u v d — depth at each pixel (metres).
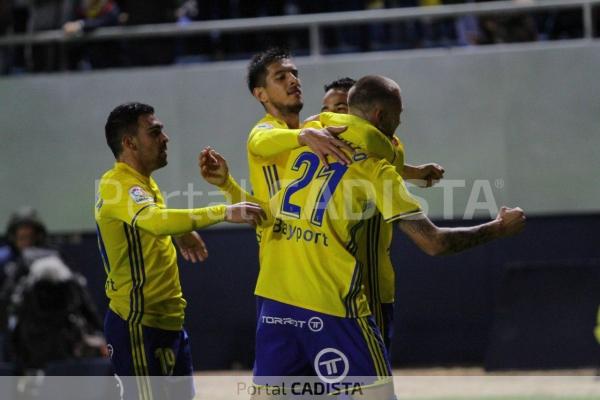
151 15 35.59
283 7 37.56
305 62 34.47
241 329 34.41
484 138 34.16
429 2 37.00
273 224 16.02
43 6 36.91
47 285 26.16
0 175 35.69
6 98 35.75
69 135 35.47
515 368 32.19
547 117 34.00
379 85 15.61
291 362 15.86
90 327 27.30
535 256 33.84
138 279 17.56
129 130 17.55
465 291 33.88
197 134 34.91
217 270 34.47
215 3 37.78
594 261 32.94
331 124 15.73
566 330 32.19
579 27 35.88
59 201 35.44
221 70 34.88
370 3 37.19
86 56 36.62
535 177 34.03
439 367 33.81
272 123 16.88
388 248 17.27
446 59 34.28
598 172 33.81
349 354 15.45
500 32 35.09
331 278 15.46
